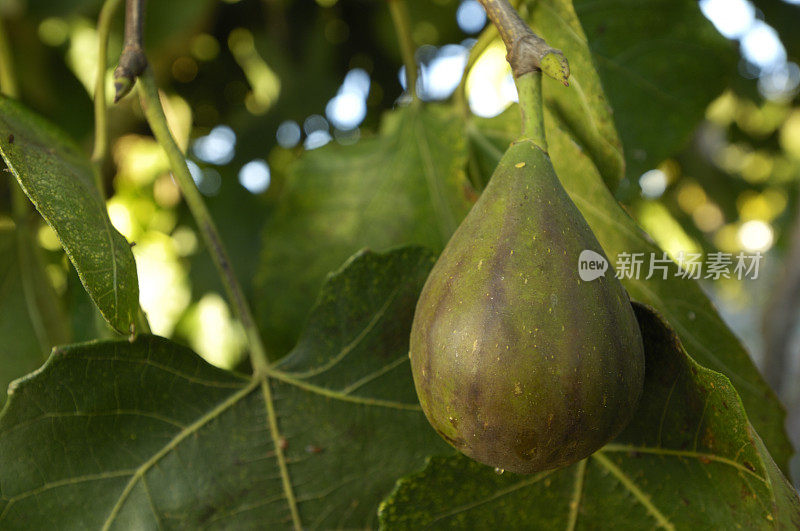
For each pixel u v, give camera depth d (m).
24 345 0.41
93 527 0.31
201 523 0.32
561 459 0.27
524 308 0.26
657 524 0.31
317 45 0.63
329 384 0.33
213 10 0.58
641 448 0.31
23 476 0.30
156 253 0.66
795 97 0.77
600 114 0.32
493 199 0.27
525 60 0.27
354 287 0.32
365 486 0.33
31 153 0.30
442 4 0.63
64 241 0.28
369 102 0.66
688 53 0.45
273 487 0.33
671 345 0.28
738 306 1.10
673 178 0.79
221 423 0.32
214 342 0.66
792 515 0.27
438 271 0.27
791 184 0.92
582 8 0.44
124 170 0.64
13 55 0.54
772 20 0.64
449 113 0.38
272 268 0.39
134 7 0.32
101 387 0.31
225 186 0.63
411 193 0.39
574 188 0.32
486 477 0.31
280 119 0.62
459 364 0.26
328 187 0.39
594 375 0.26
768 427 0.33
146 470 0.32
